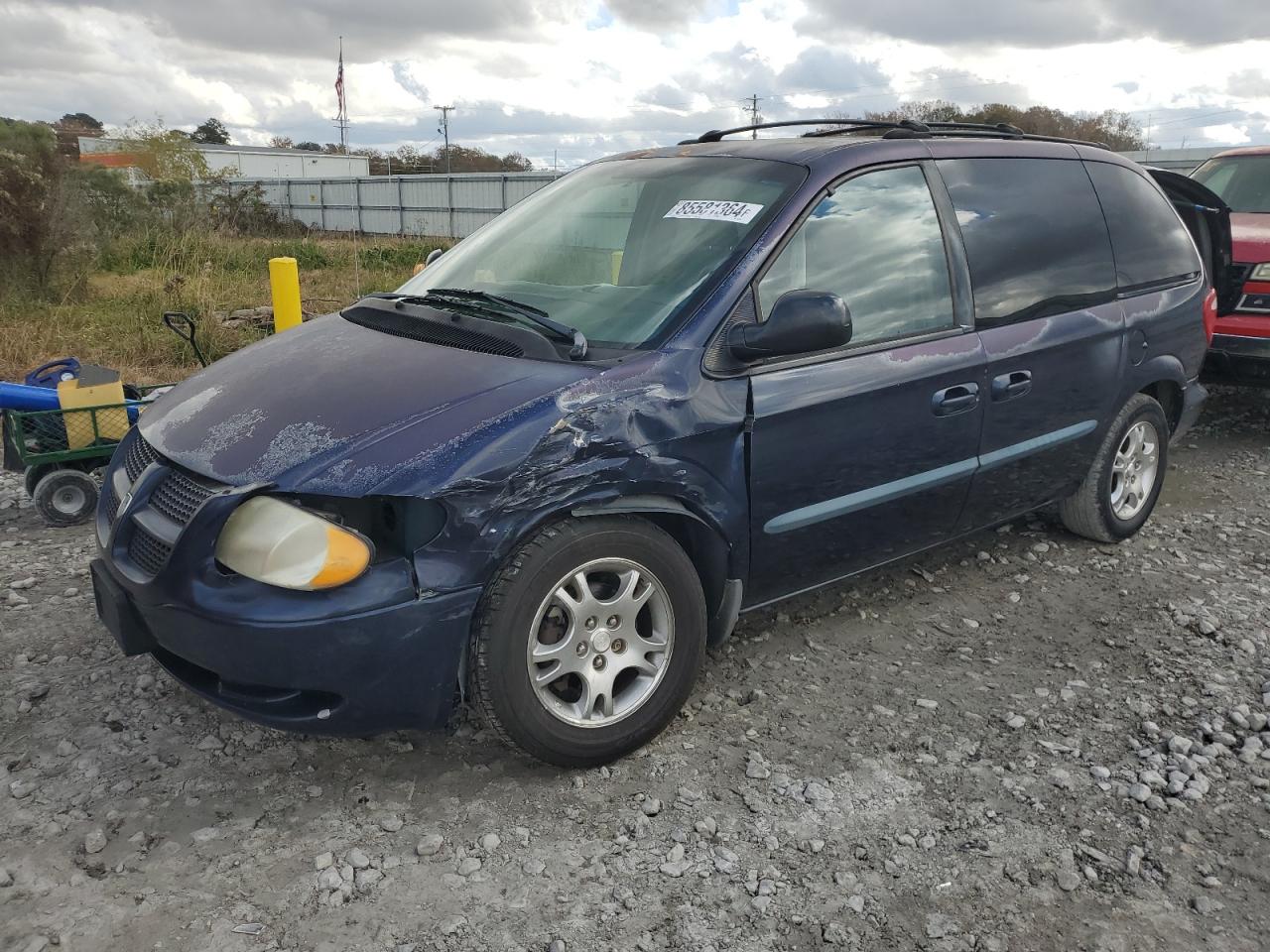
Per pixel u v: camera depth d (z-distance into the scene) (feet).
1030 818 8.96
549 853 8.39
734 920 7.68
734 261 10.09
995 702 10.98
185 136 90.58
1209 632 12.66
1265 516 17.20
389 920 7.58
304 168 204.23
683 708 10.70
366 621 8.11
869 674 11.54
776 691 11.11
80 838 8.40
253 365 10.41
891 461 11.19
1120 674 11.63
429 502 8.25
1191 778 9.55
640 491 9.14
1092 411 13.83
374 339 10.50
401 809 8.91
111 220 58.85
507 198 113.80
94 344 29.89
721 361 9.73
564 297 10.67
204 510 8.10
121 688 10.80
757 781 9.43
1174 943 7.53
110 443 16.29
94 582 9.24
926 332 11.46
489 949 7.33
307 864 8.18
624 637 9.43
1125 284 14.16
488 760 9.68
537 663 8.96
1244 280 21.06
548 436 8.57
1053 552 15.26
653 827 8.75
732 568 10.24
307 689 8.27
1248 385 21.79
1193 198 18.57
